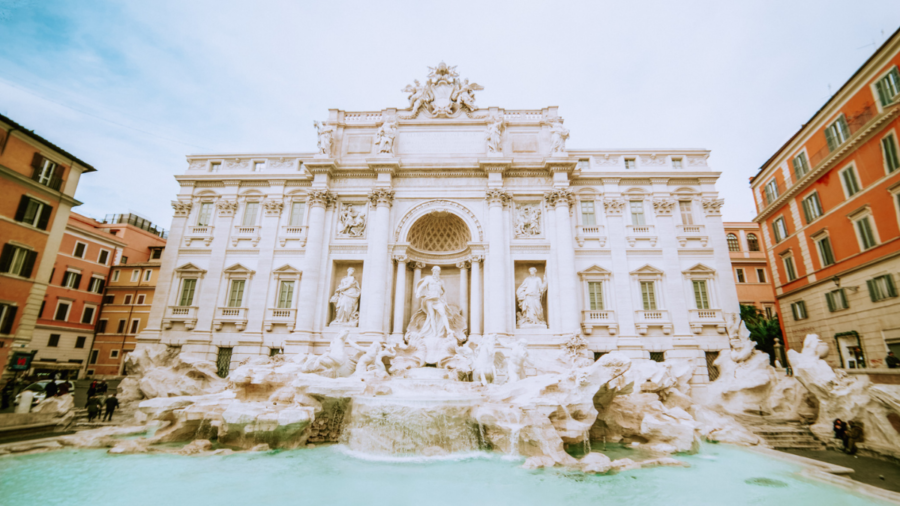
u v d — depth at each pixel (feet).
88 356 143.64
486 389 68.64
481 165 104.73
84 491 39.55
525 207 106.52
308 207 110.01
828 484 44.45
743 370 84.23
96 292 147.74
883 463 55.62
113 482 42.22
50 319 133.08
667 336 98.17
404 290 100.68
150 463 49.14
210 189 113.19
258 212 111.65
